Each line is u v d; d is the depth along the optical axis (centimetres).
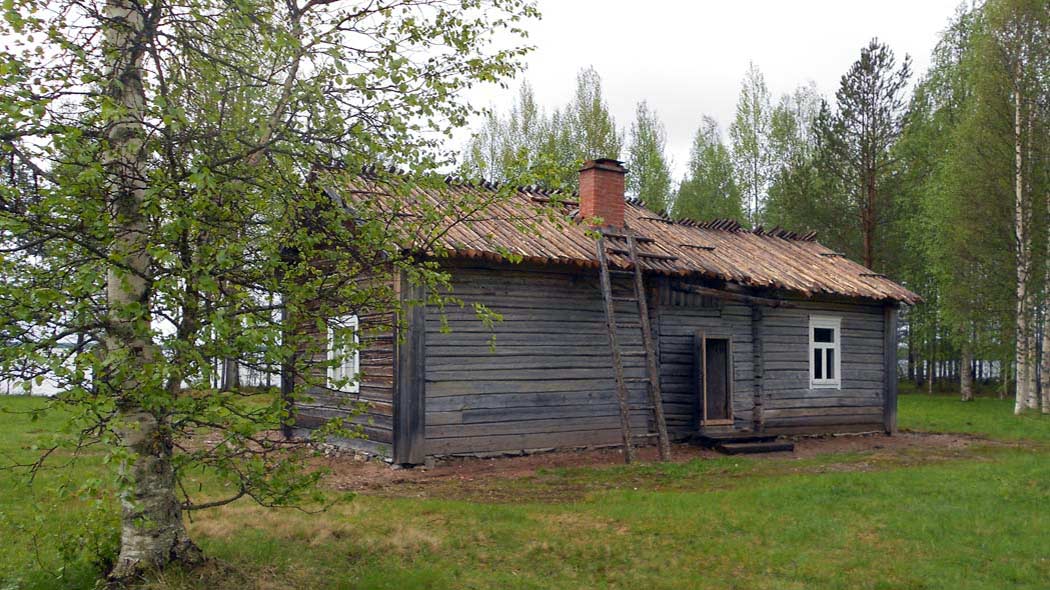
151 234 516
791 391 1739
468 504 949
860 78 3009
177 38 575
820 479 1144
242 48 605
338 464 1275
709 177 4278
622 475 1202
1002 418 2291
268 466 571
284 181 581
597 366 1452
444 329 673
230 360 538
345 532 791
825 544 796
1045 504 980
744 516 900
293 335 563
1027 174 2522
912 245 3219
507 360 1345
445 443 1275
